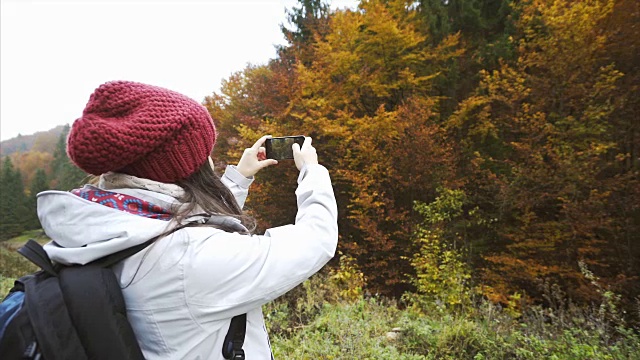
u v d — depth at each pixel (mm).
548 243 9141
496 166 10773
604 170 9266
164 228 800
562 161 8773
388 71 10680
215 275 789
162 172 868
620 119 9375
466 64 11828
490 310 4328
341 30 10180
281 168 9961
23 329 717
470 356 3533
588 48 8805
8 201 44375
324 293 5164
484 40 12055
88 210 789
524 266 8977
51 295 729
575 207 8656
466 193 10680
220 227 894
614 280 8445
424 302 5629
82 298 725
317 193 1028
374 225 9422
